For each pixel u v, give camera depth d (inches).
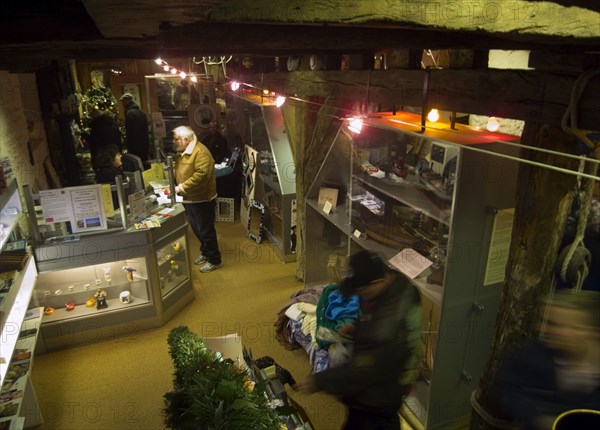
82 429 115.7
